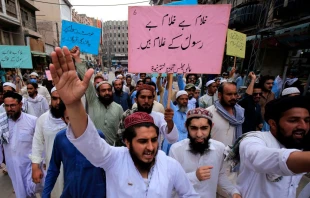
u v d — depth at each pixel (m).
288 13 8.41
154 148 1.29
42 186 2.87
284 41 8.70
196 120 1.89
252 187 1.44
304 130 1.20
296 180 1.40
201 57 2.13
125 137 1.35
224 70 16.03
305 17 7.38
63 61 1.02
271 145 1.32
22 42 20.27
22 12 21.27
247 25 12.30
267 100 4.33
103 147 1.25
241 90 5.04
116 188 1.29
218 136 2.67
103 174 1.80
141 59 2.22
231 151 1.62
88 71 1.03
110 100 3.12
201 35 2.12
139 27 2.20
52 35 32.06
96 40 4.21
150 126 1.29
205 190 1.85
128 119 1.35
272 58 10.65
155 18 2.17
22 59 6.37
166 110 2.22
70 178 1.75
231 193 1.75
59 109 2.32
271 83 4.25
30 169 2.89
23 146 2.81
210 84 4.97
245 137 1.47
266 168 1.12
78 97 1.04
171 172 1.38
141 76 8.03
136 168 1.32
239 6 12.10
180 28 2.15
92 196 1.74
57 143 1.84
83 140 1.13
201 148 1.90
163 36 2.18
